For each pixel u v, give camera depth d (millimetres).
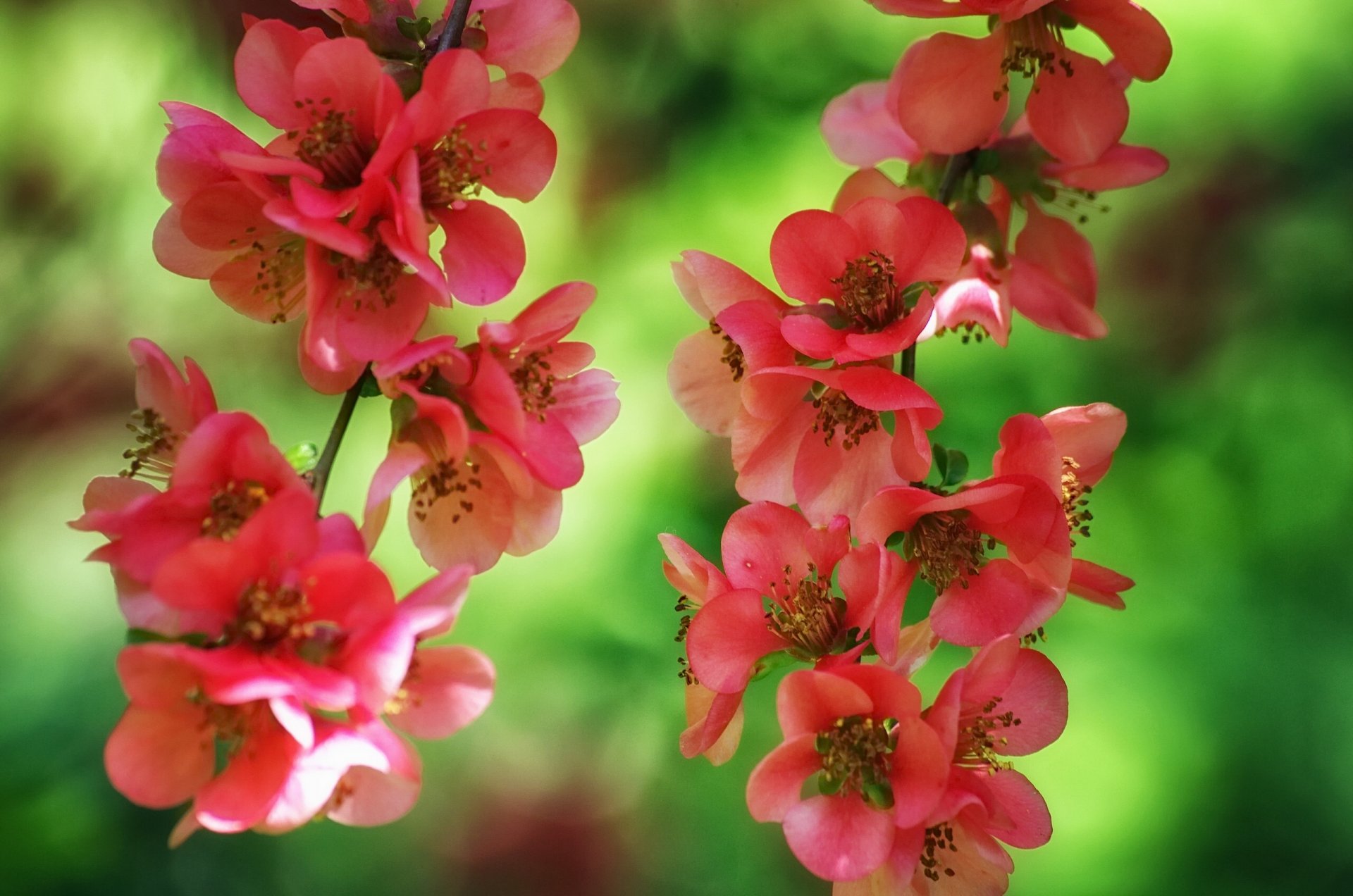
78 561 1353
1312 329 1349
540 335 867
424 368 861
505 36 909
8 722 1155
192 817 825
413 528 876
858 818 848
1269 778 1166
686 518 1239
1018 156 951
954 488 889
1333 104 1392
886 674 844
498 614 1198
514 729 1226
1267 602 1230
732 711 865
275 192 852
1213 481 1289
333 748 829
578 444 883
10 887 1102
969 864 860
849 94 973
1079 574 884
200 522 835
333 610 830
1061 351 1294
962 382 1255
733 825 1210
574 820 1231
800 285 887
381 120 852
